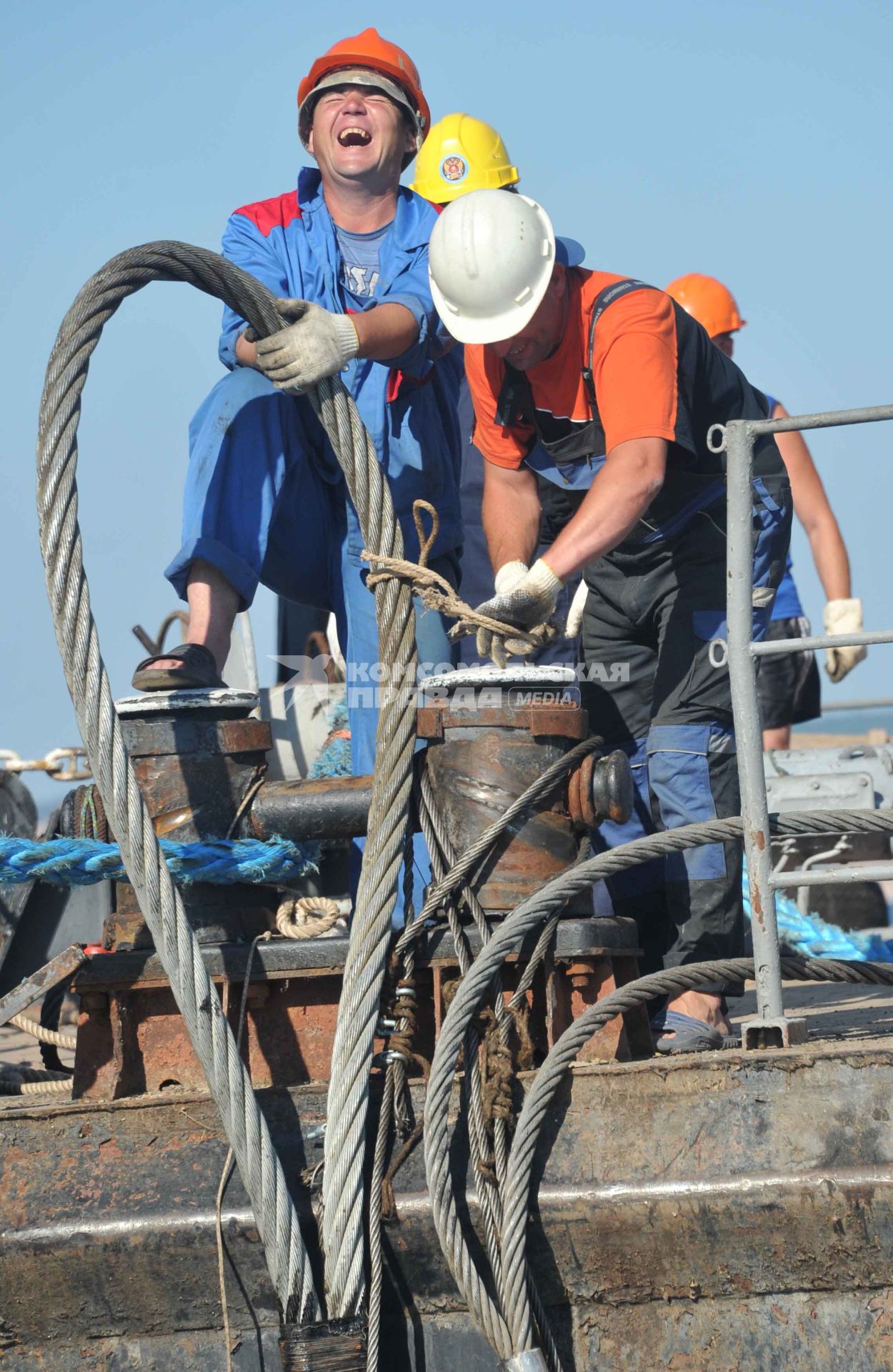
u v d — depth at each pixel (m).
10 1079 9.48
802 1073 7.12
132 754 8.52
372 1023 7.49
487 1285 7.25
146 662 8.91
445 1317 7.34
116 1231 7.10
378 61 11.38
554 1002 7.85
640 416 9.55
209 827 8.45
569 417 10.15
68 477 7.82
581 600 11.65
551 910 7.72
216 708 8.52
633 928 8.32
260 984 7.91
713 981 7.91
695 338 10.25
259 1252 7.14
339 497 11.33
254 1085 7.88
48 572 7.71
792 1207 6.93
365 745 11.12
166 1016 7.87
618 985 8.23
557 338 9.95
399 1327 7.34
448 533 12.02
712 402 10.41
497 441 10.84
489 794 8.21
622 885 11.23
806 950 15.06
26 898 14.56
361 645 11.34
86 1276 7.14
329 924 8.35
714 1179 7.02
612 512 9.30
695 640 10.46
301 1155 7.46
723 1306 7.14
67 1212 7.14
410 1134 7.47
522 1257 7.02
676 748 10.32
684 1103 7.19
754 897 7.83
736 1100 7.14
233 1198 7.17
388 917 7.75
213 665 9.18
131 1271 7.14
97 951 8.12
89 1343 7.27
